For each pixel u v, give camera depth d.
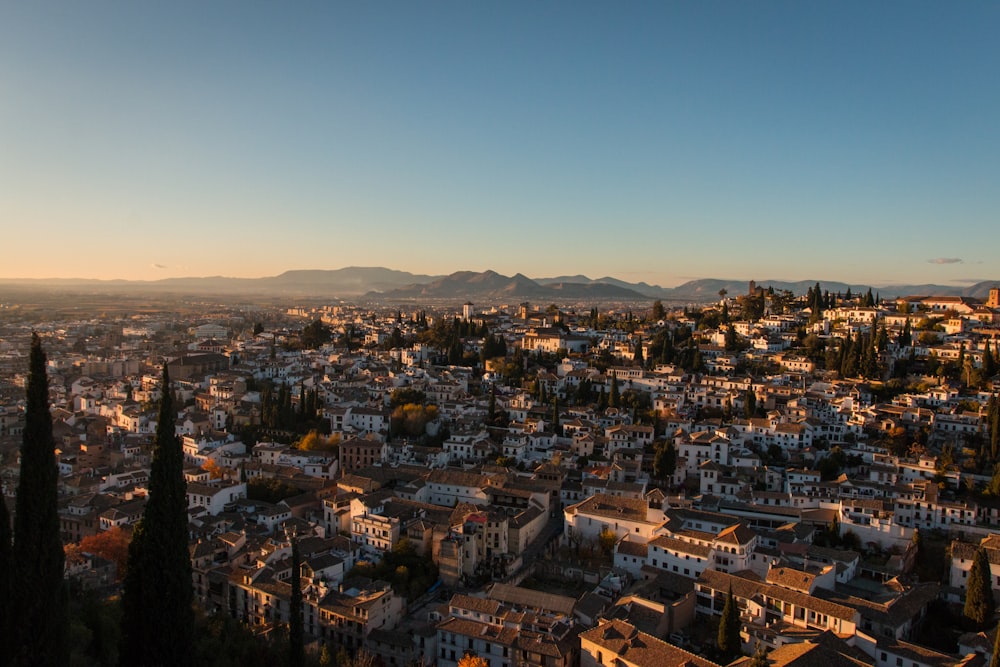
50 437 83.12
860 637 151.25
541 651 151.62
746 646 156.62
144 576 96.62
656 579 186.25
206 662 126.12
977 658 143.00
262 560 194.50
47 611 81.75
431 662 163.62
